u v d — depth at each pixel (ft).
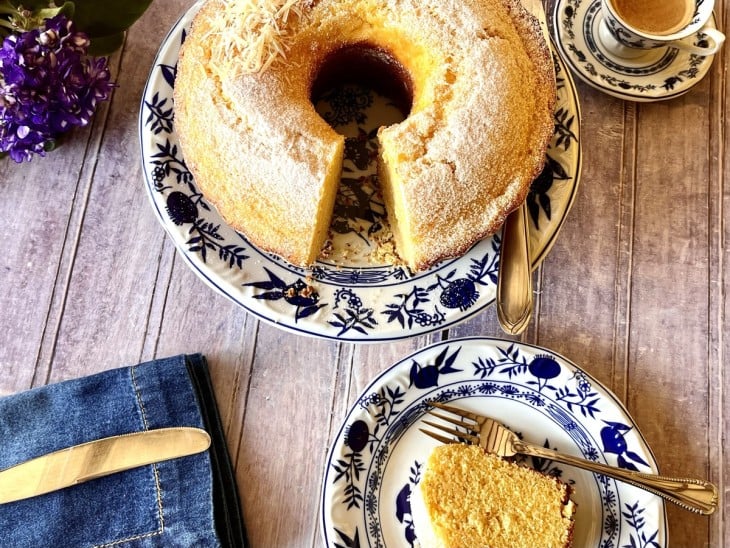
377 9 1.27
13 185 1.39
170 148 1.31
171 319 1.34
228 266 1.27
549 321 1.35
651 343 1.34
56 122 1.26
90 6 1.30
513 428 1.26
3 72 1.18
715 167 1.43
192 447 1.23
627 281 1.37
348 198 1.36
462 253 1.25
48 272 1.35
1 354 1.31
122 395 1.25
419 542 1.21
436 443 1.25
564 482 1.24
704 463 1.29
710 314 1.36
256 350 1.32
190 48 1.28
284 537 1.24
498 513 1.19
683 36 1.38
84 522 1.20
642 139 1.44
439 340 1.34
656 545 1.18
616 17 1.37
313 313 1.25
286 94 1.23
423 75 1.27
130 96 1.43
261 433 1.28
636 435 1.22
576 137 1.33
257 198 1.23
